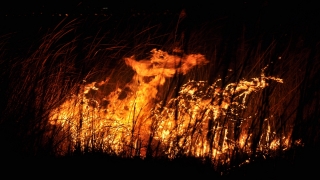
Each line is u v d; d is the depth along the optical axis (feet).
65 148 15.20
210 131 14.01
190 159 13.71
